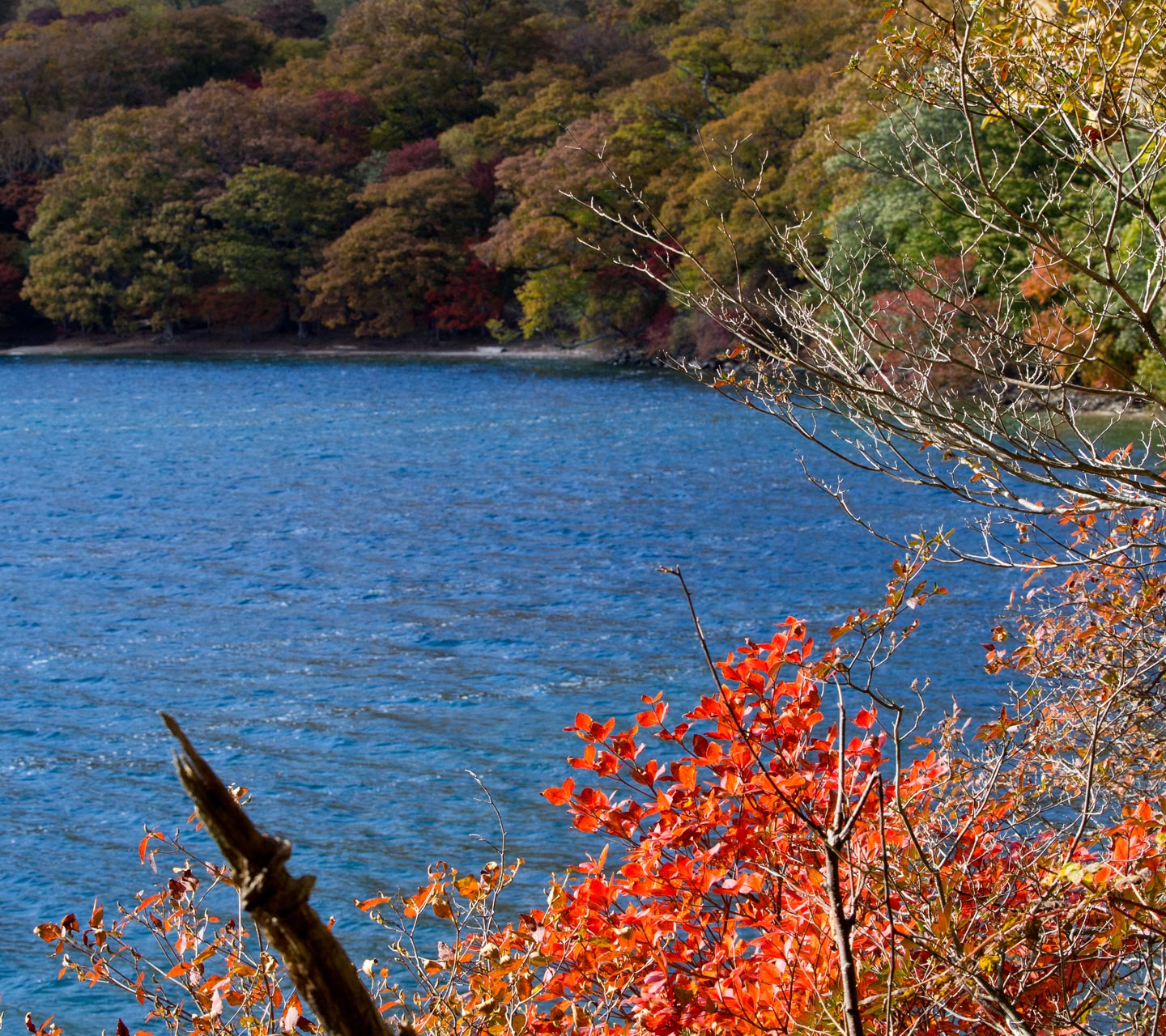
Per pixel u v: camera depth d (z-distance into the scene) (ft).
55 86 341.62
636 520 104.99
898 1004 14.03
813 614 75.87
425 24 342.23
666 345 237.86
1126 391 17.72
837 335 18.52
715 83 269.44
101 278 300.20
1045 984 14.88
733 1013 14.80
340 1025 5.45
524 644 72.84
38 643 75.05
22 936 42.32
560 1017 16.24
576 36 345.72
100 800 53.31
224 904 43.16
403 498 118.83
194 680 68.08
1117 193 16.70
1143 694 21.29
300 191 294.87
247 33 372.99
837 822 11.25
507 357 264.11
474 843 48.08
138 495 122.31
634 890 16.12
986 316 19.89
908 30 18.69
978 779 21.67
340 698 64.59
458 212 286.05
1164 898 12.95
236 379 231.50
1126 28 17.11
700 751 16.46
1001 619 70.18
